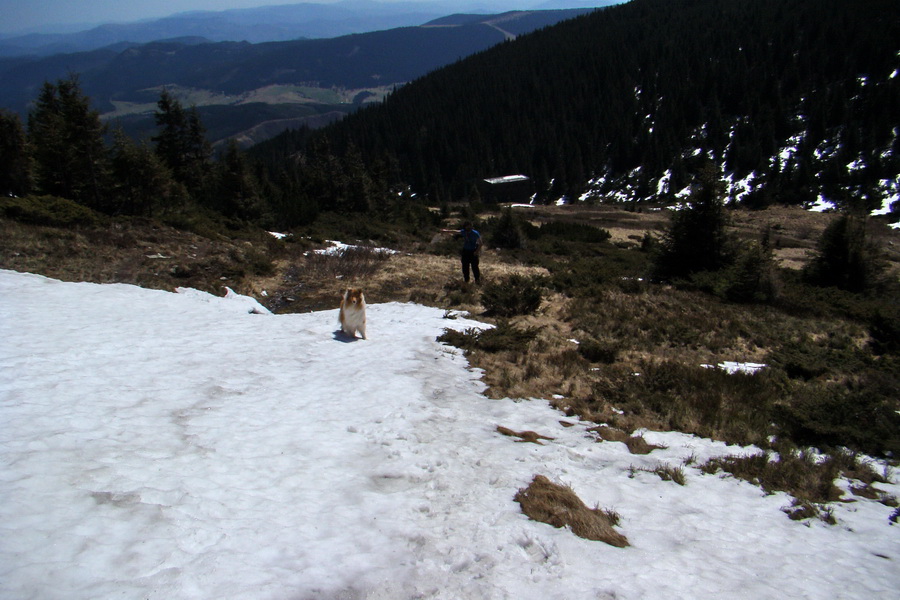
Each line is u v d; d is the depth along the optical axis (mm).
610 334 12359
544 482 4941
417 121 173250
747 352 11992
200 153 40594
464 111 172625
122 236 17797
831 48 129375
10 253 14633
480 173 137375
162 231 19594
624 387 8445
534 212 74562
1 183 30422
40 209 17734
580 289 16734
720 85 133625
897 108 100500
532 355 10016
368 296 15367
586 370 9461
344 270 18094
